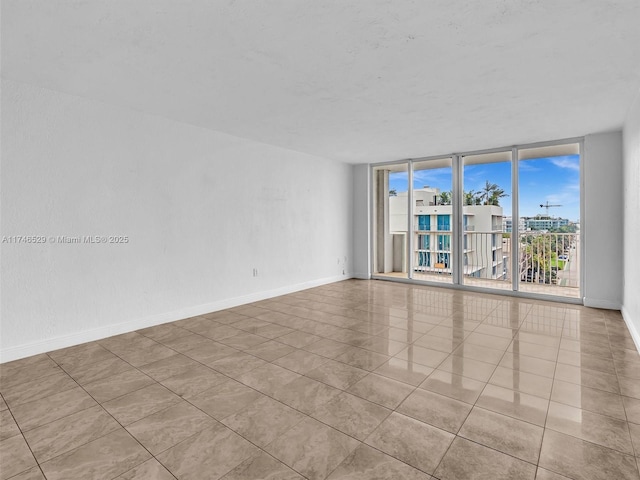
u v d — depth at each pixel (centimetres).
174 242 432
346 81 315
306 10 209
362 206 744
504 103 369
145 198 403
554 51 259
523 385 258
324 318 441
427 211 772
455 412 222
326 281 685
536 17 216
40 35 235
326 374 278
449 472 168
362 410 225
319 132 486
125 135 385
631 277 385
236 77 306
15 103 310
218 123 444
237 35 237
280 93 342
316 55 266
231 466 174
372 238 763
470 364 296
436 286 657
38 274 325
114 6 204
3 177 305
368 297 564
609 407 227
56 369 290
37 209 324
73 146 346
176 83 318
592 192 485
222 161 486
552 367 289
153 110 394
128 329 388
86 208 356
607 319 430
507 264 635
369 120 431
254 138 520
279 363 300
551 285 595
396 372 281
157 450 187
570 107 379
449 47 254
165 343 352
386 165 721
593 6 204
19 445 192
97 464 176
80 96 349
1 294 305
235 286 507
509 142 541
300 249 621
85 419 217
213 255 477
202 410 226
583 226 505
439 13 212
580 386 256
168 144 424
